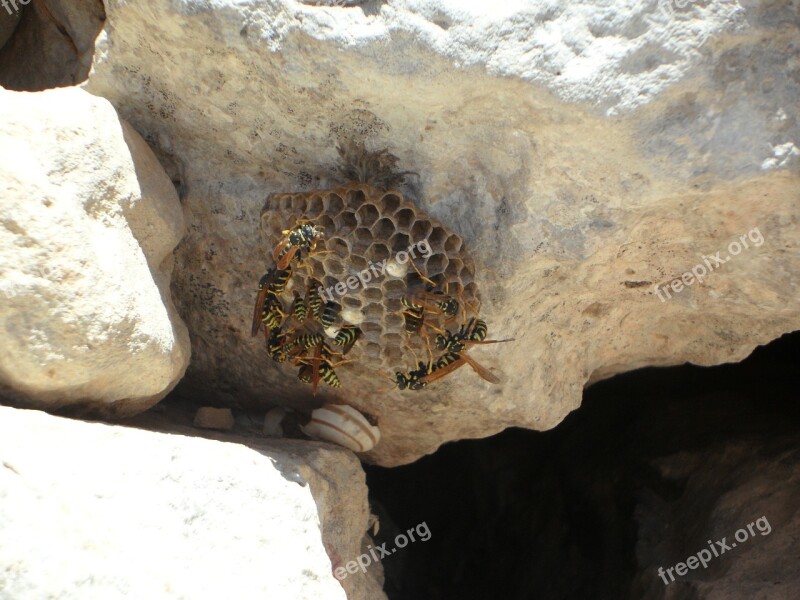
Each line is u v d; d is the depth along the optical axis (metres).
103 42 0.16
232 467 0.15
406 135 0.16
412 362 0.18
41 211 0.14
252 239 0.18
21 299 0.13
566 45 0.14
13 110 0.14
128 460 0.14
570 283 0.18
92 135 0.15
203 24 0.15
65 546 0.12
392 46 0.15
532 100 0.15
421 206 0.17
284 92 0.16
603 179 0.15
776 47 0.14
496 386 0.19
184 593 0.13
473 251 0.17
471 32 0.15
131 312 0.15
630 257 0.17
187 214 0.18
